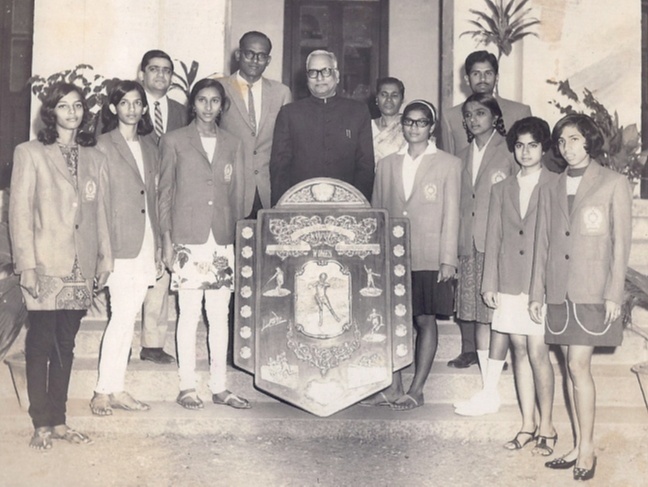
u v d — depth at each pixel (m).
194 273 4.79
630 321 5.30
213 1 7.22
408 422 4.77
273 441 4.72
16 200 4.27
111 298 4.74
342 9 10.05
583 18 7.64
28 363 4.42
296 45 10.07
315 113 5.10
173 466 4.29
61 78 6.98
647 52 8.05
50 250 4.31
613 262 4.03
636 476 4.24
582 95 7.62
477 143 5.12
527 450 4.61
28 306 4.34
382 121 5.66
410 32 10.03
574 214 4.12
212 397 5.07
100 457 4.40
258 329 4.75
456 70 7.81
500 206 4.61
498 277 4.61
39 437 4.47
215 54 7.21
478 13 7.75
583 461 4.16
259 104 5.32
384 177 5.05
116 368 4.79
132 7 7.11
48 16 7.10
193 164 4.79
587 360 4.14
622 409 5.11
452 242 4.83
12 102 7.50
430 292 4.89
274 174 5.07
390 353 4.71
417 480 4.16
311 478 4.16
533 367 4.49
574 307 4.08
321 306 4.75
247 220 4.87
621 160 6.50
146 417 4.75
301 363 4.71
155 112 5.28
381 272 4.77
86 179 4.42
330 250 4.80
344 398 4.67
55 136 4.38
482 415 4.86
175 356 5.68
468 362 5.43
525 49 7.62
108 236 4.54
